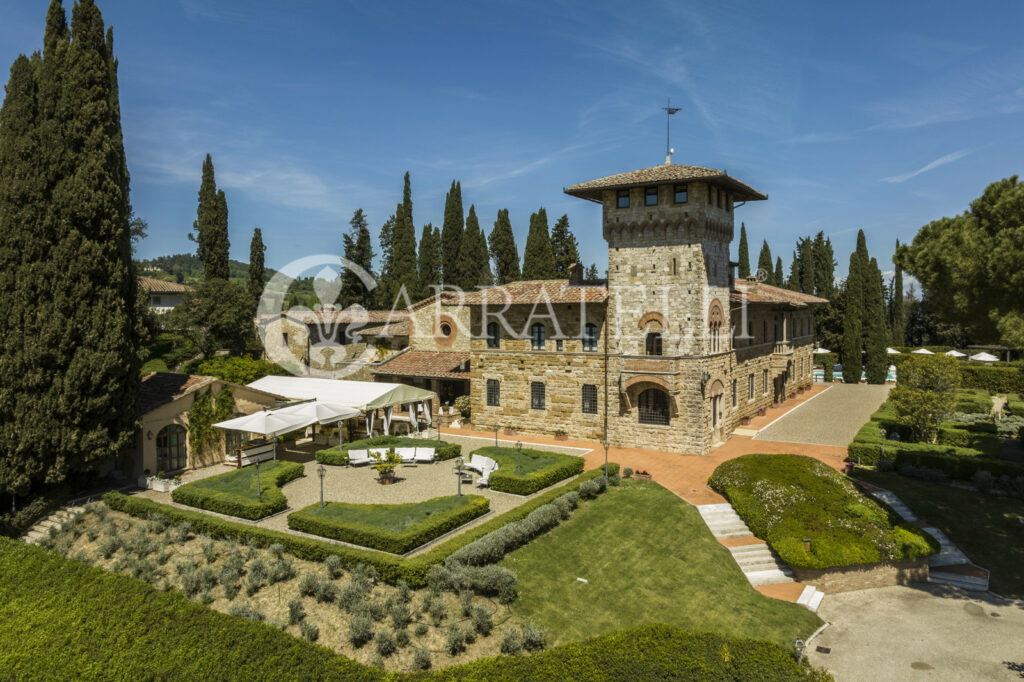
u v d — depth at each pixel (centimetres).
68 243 2852
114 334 2933
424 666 1652
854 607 2220
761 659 1591
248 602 1958
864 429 3912
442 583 1980
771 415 5081
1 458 2695
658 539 2578
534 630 1803
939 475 3198
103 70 3017
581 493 2933
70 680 1633
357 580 1992
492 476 3047
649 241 3872
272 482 2962
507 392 4441
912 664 1866
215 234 6259
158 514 2603
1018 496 2945
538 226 7025
